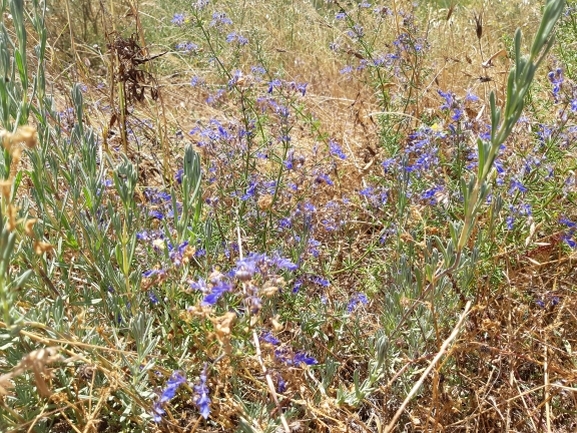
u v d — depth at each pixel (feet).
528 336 8.44
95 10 18.22
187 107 15.31
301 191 10.43
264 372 6.43
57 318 6.66
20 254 7.25
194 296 8.14
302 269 8.82
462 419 7.93
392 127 13.44
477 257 7.82
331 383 8.13
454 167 10.53
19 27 6.36
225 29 16.52
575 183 10.42
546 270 9.98
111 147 11.37
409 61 14.60
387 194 11.27
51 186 7.75
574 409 8.15
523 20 19.13
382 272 10.03
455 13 20.02
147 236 8.24
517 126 10.98
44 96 7.60
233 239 9.53
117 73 11.75
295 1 21.50
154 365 7.02
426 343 7.73
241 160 10.71
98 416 7.29
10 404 6.59
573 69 13.47
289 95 11.58
